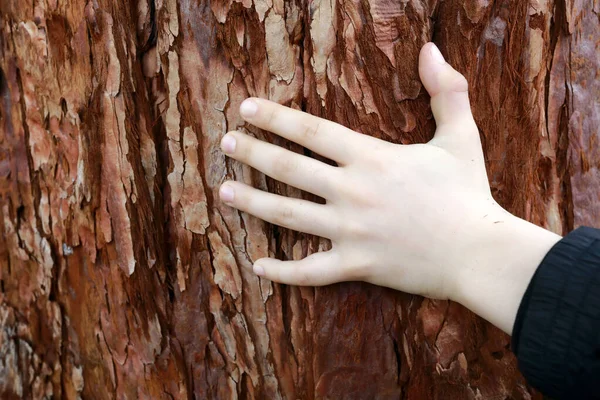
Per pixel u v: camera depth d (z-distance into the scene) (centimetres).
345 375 50
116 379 52
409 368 50
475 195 45
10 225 53
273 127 46
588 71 50
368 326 49
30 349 54
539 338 41
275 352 50
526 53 48
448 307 49
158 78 49
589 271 41
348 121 47
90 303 51
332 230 46
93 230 50
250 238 49
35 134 50
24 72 50
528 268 43
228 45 47
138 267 50
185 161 49
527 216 50
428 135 47
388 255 46
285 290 50
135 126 49
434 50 46
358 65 47
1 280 54
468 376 50
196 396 51
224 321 50
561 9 49
